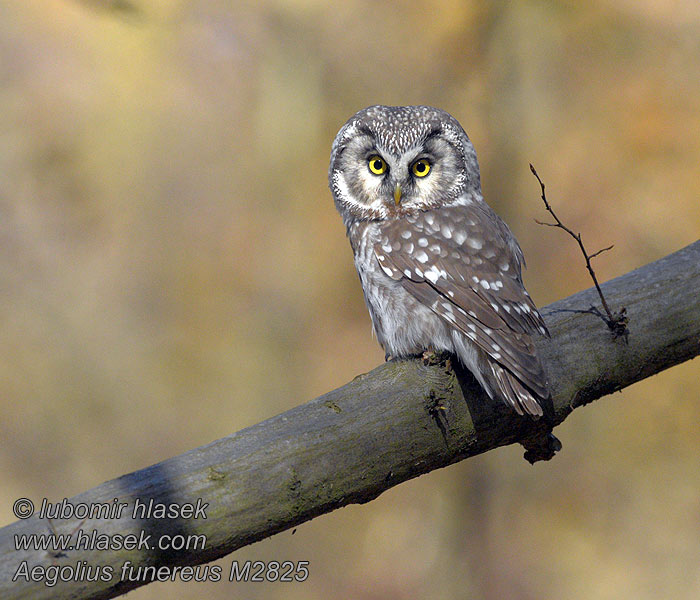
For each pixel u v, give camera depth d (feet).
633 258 46.14
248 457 14.69
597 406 46.11
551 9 45.96
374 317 21.81
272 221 54.03
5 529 13.32
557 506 42.29
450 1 47.29
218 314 51.29
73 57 48.60
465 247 21.15
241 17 50.96
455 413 16.70
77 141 49.37
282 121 52.47
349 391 16.22
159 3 49.16
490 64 46.32
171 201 52.70
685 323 18.84
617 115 47.85
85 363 48.16
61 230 49.37
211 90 51.70
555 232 46.65
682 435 45.09
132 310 50.29
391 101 50.49
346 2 50.65
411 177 22.33
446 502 41.81
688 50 48.16
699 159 47.21
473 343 18.22
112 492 13.85
